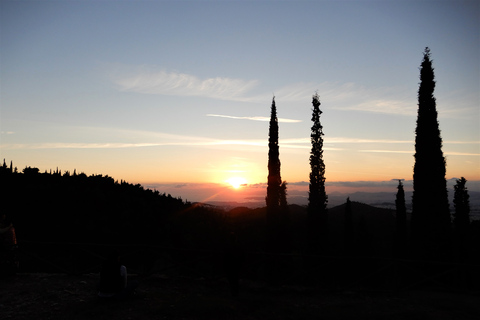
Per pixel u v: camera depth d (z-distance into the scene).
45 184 66.69
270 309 9.67
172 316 8.47
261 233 40.25
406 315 9.50
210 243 52.44
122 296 9.36
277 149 29.20
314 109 31.48
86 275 12.19
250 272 12.79
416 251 19.73
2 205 54.75
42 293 9.90
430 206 19.38
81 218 58.59
